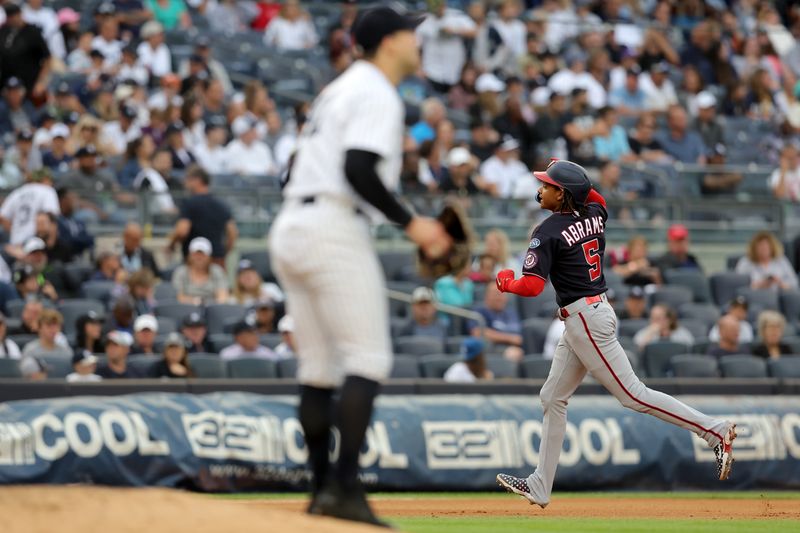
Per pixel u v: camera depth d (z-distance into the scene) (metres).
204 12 71.44
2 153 52.00
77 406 32.47
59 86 57.22
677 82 72.94
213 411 34.00
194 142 54.78
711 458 38.19
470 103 65.81
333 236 15.94
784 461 39.28
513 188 57.56
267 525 14.02
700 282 52.47
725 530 21.92
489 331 46.22
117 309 41.03
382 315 16.27
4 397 33.72
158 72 62.47
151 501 15.15
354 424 15.98
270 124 59.00
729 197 61.16
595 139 61.12
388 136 15.79
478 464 35.91
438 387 37.81
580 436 36.84
